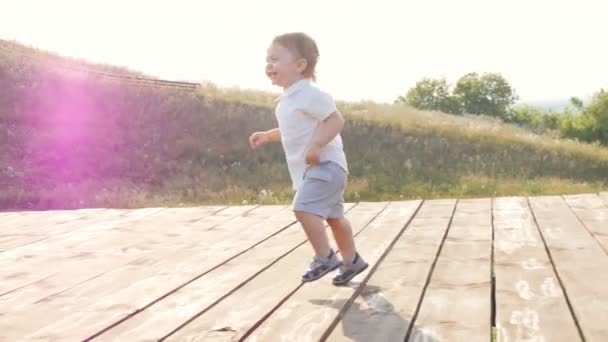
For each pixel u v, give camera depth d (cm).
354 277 422
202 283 429
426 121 2239
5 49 2347
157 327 336
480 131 2138
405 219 662
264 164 1845
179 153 1878
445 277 418
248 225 667
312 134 387
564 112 5612
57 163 1723
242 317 347
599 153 2089
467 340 292
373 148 1953
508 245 517
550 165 1958
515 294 370
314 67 393
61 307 383
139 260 513
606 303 342
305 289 400
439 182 1672
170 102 2153
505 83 6850
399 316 335
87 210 829
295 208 379
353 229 617
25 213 820
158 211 796
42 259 531
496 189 1556
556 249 491
